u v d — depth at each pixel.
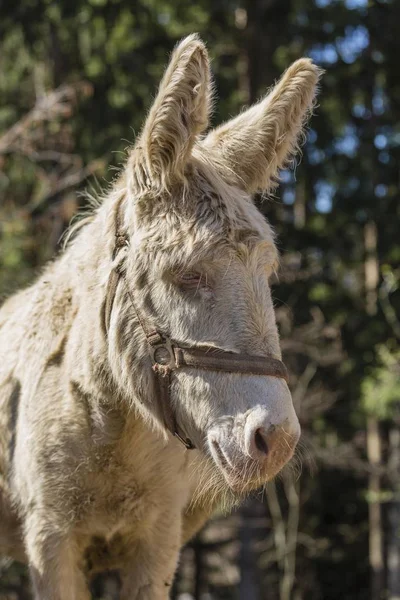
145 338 5.06
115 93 23.34
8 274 19.59
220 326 4.70
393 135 26.38
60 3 22.86
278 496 25.73
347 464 23.70
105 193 6.63
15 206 21.83
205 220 4.77
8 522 6.48
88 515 5.81
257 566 22.67
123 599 6.08
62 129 20.53
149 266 4.98
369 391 18.52
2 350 6.72
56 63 23.95
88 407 5.73
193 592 28.47
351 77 26.12
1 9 23.61
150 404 5.16
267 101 5.44
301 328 22.11
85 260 5.89
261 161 5.42
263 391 4.59
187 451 5.79
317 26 25.09
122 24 23.86
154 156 4.88
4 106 23.89
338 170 25.59
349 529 27.47
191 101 4.76
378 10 25.98
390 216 24.80
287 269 22.41
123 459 5.72
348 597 28.28
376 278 24.78
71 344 5.86
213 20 25.12
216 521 23.73
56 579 5.77
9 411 6.35
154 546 6.00
